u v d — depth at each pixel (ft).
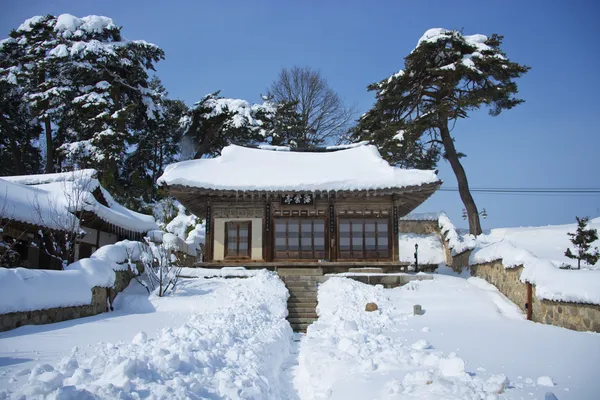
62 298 43.68
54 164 144.97
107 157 120.26
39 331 37.32
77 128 129.39
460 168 122.31
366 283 67.92
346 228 79.10
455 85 114.32
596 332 40.19
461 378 22.80
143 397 17.72
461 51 115.24
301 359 33.12
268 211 79.36
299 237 79.20
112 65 126.93
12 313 37.52
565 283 44.57
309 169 84.74
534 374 25.67
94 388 17.47
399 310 54.13
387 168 81.76
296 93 164.55
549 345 34.65
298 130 154.71
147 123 140.26
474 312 53.72
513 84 107.96
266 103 161.68
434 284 65.31
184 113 148.66
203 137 152.35
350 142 133.08
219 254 79.15
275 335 38.75
